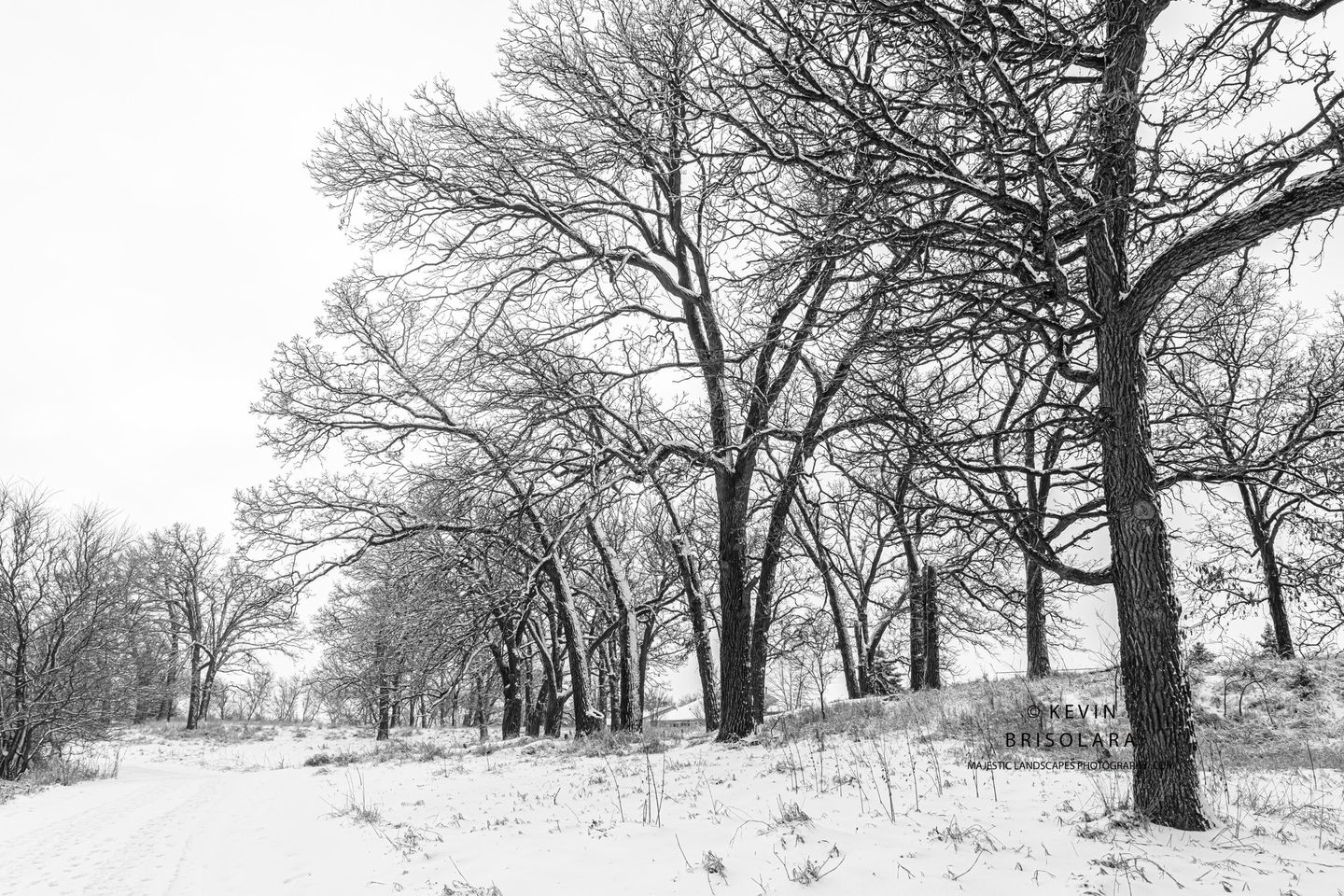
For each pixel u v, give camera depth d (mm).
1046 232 6801
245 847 8383
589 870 6078
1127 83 6715
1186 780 6309
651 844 6707
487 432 16609
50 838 9422
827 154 7039
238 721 58625
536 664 35625
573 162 14430
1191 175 6820
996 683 17781
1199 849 5695
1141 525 6637
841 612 24906
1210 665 16547
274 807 12031
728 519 15555
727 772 10641
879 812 7258
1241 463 7938
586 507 13180
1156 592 6559
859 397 8969
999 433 7727
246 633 45094
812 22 7027
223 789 16359
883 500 9867
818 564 24938
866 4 6668
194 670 45031
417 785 13688
